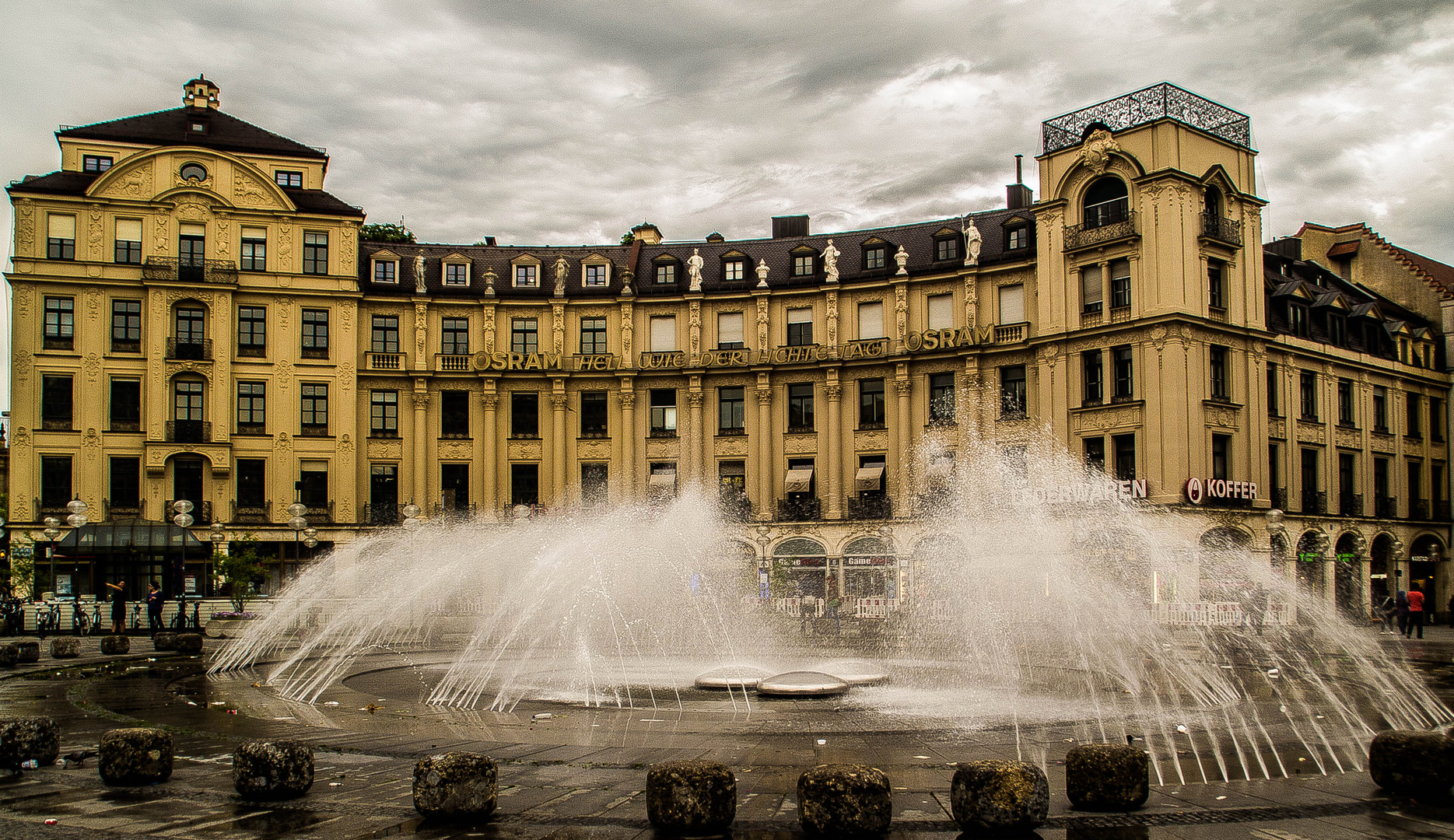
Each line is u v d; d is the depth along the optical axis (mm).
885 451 55531
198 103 60312
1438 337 61906
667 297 58938
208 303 56375
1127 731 16438
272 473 56750
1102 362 48344
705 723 17500
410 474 58750
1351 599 54156
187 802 11805
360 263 60125
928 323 55156
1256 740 15562
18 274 54406
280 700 21125
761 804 11734
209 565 55031
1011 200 60062
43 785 12703
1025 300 52469
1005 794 10453
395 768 13648
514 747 15062
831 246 57031
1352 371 55906
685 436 58406
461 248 62781
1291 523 50406
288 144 60188
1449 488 61125
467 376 59125
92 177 56500
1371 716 18062
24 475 53906
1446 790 11734
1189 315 45781
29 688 23625
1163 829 10586
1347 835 10328
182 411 56094
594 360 58656
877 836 10398
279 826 10805
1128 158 47219
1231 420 47438
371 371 58500
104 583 53750
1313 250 66312
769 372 57344
